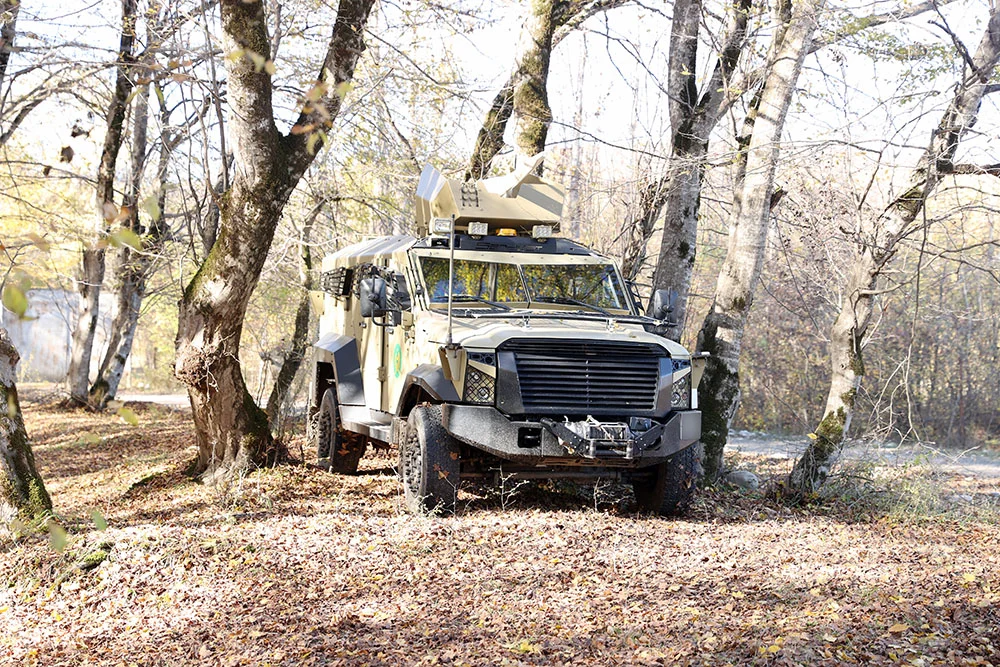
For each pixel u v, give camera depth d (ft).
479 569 25.02
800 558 26.76
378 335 37.22
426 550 26.73
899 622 19.85
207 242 50.65
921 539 31.32
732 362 41.22
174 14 31.58
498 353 29.12
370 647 19.93
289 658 19.76
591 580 24.06
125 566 27.09
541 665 18.34
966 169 36.35
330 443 41.70
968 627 19.62
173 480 42.52
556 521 30.07
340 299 43.42
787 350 88.58
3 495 31.22
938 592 22.67
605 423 29.09
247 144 35.24
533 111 45.85
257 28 33.37
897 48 38.88
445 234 34.17
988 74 34.37
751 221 41.09
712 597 22.54
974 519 37.17
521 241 35.06
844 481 40.37
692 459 32.01
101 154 69.31
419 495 30.19
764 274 59.67
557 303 33.96
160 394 138.82
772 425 89.76
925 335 82.43
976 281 80.74
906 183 37.35
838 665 17.31
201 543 28.25
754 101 46.01
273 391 64.95
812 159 39.34
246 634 21.53
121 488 44.47
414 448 30.71
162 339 157.38
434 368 30.01
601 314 33.63
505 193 35.01
